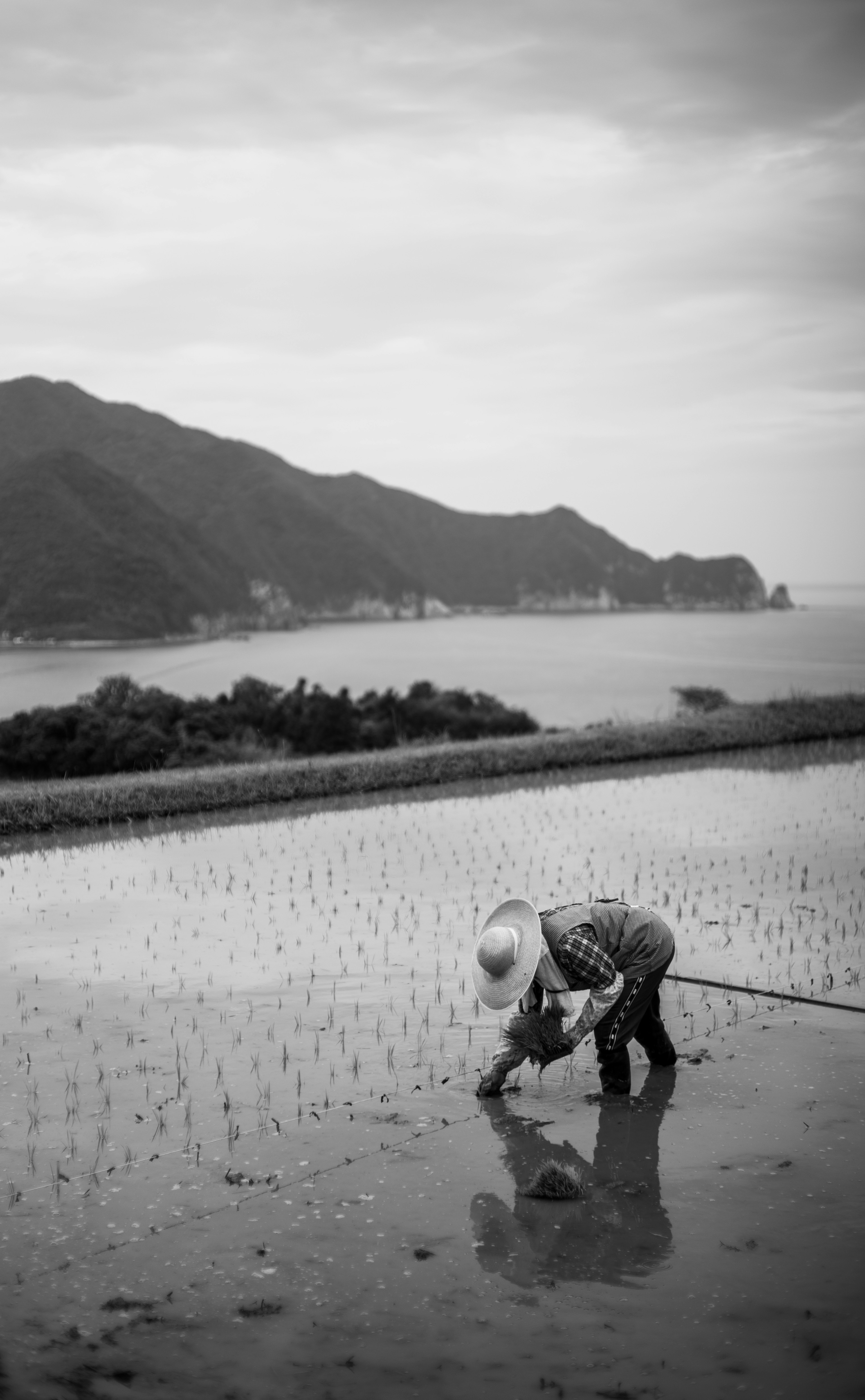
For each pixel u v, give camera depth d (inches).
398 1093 247.0
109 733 1106.1
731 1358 152.2
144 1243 185.2
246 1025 291.7
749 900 418.0
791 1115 231.6
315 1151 218.7
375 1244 183.8
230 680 6353.3
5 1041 282.0
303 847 553.0
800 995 307.7
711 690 1336.1
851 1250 179.0
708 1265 175.5
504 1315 163.5
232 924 401.1
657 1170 208.4
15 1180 207.8
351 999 313.1
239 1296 169.3
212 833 600.7
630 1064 250.1
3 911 425.4
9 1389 146.4
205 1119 234.2
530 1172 208.5
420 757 810.8
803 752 912.9
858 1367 149.3
